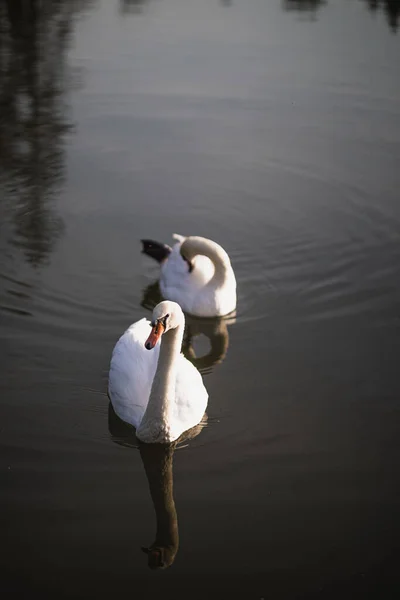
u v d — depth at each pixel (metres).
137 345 10.48
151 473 9.22
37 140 17.06
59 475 9.10
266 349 11.52
